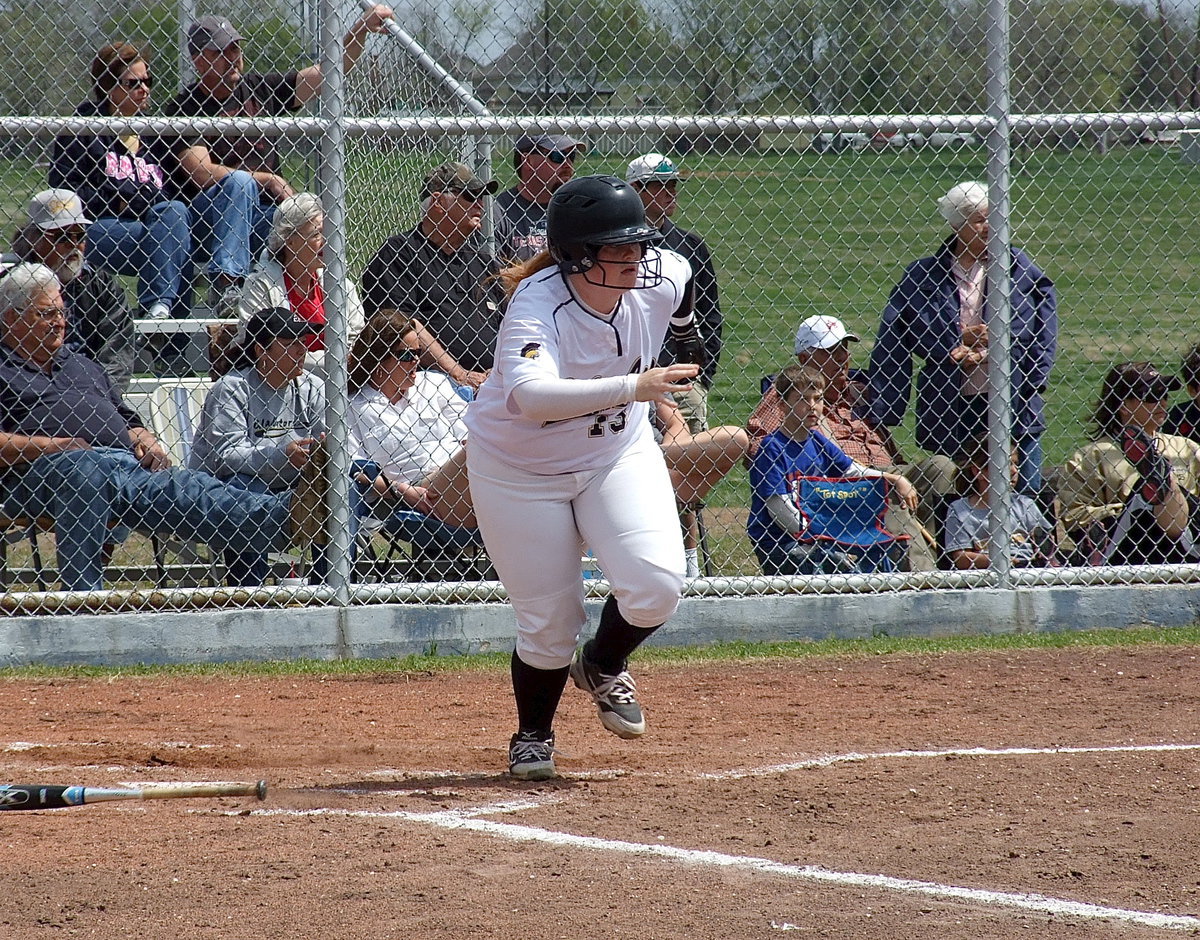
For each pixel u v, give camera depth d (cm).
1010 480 2477
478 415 1508
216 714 2011
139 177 2745
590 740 1841
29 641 2289
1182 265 5747
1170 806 1446
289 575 2492
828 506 2462
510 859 1288
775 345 4778
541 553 1512
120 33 2672
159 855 1302
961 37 2792
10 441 2269
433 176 2528
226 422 2386
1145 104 3041
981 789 1523
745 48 2773
